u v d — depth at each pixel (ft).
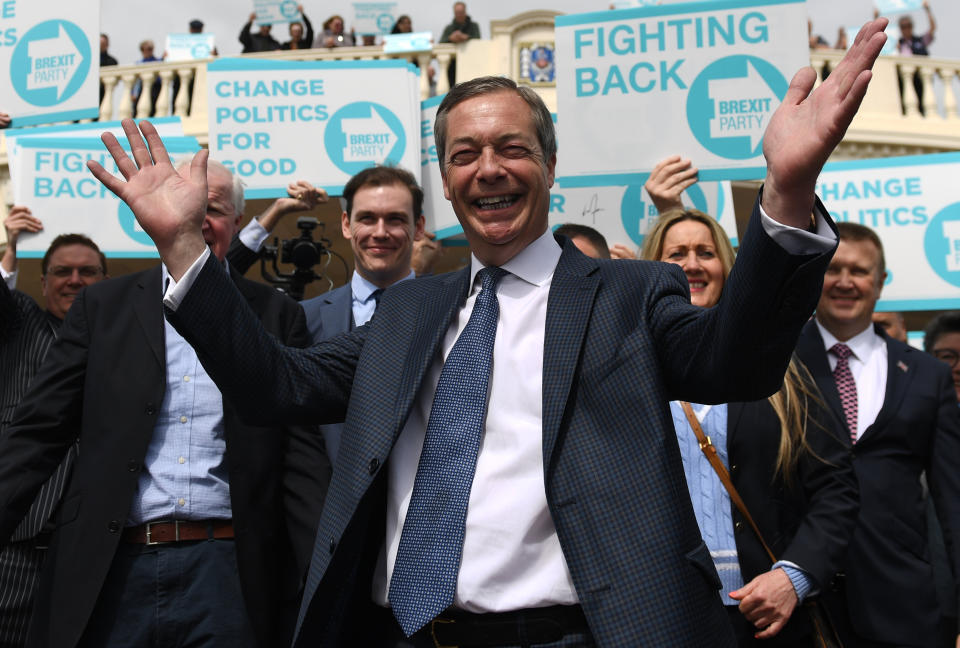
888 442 9.60
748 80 12.12
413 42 27.53
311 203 14.65
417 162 15.12
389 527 5.32
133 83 28.53
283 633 8.04
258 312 9.07
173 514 7.97
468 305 5.74
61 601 7.57
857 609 8.86
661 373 5.00
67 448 8.36
